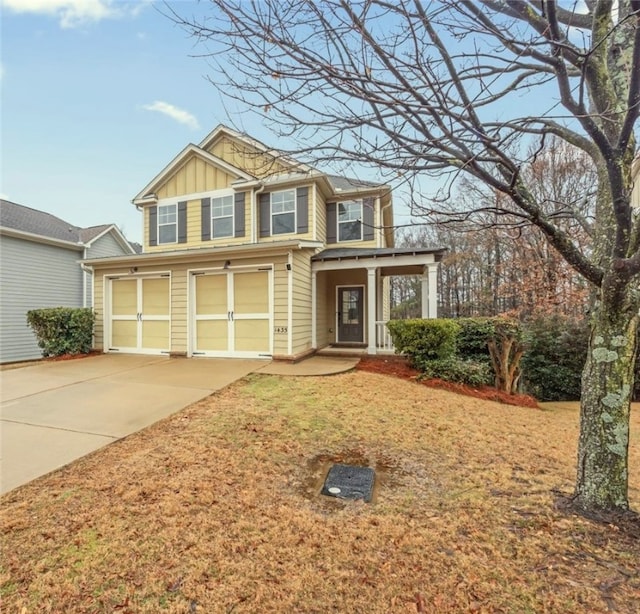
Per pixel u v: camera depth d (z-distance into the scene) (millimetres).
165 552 2074
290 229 10922
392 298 25156
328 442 3842
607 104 2371
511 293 13188
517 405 6223
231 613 1689
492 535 2281
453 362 7246
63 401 5062
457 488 2924
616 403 2461
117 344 9812
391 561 2039
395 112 2139
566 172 12008
